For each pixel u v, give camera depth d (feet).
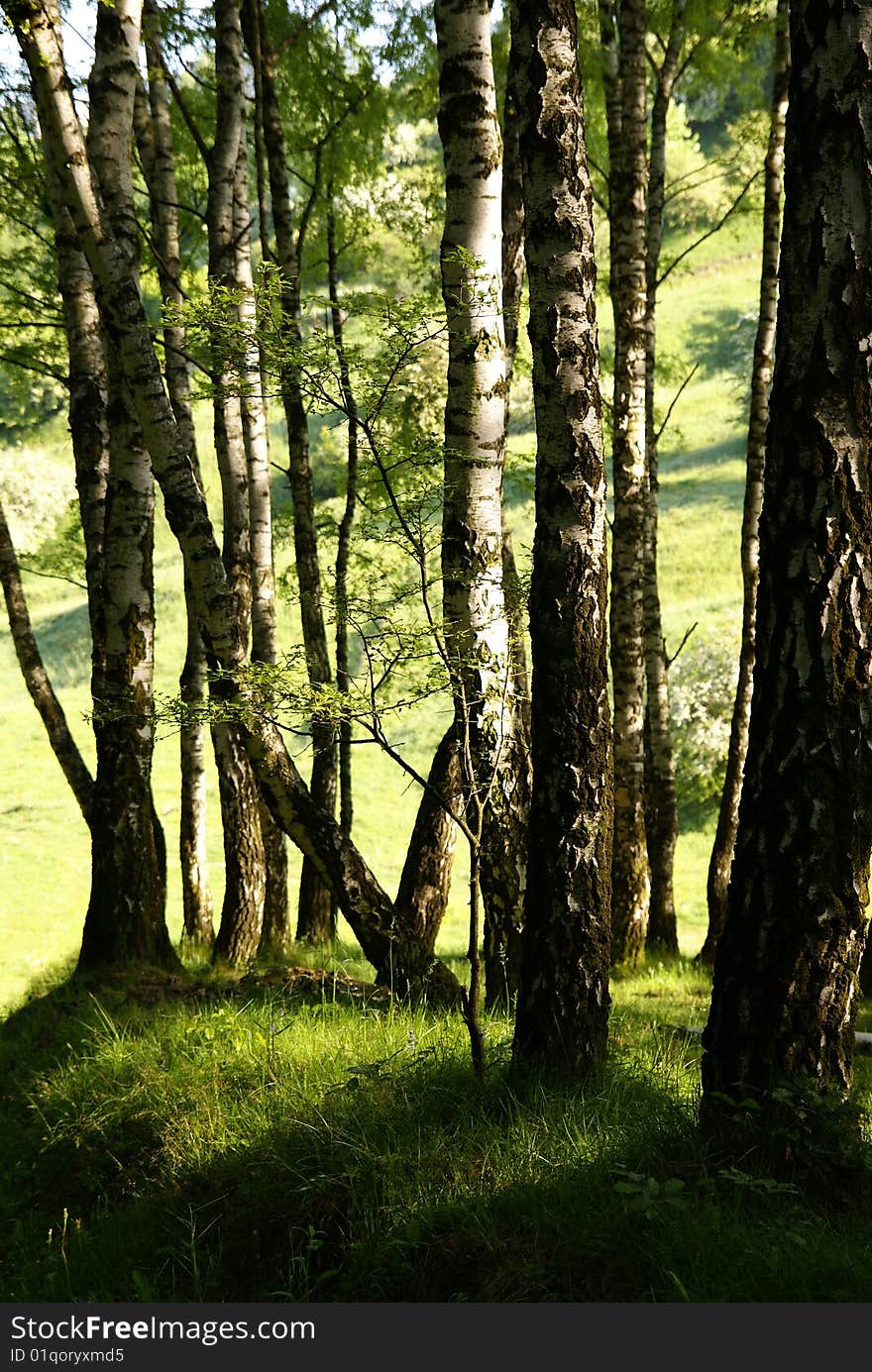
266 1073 17.06
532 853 16.25
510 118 29.99
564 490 15.94
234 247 33.65
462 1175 13.07
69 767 35.29
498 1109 14.80
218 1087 17.06
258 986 23.75
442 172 47.65
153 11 35.88
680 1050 20.75
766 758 12.83
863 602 12.35
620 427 34.40
